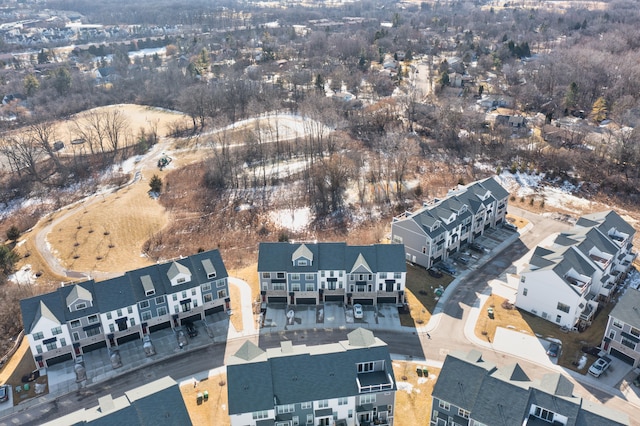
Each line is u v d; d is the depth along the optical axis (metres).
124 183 132.25
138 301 73.31
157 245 103.56
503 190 104.12
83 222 111.62
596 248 80.88
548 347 70.88
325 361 57.69
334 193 116.75
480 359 58.12
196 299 77.69
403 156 127.06
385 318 78.25
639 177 118.44
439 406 56.19
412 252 91.25
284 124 160.88
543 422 51.16
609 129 140.25
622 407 60.41
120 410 50.78
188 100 170.25
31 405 64.12
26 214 121.06
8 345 74.69
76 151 151.88
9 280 92.94
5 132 167.62
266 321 78.31
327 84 195.38
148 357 71.69
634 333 65.88
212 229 108.75
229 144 142.88
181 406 52.84
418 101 165.62
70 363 71.31
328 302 82.44
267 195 120.31
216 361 70.38
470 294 83.31
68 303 69.69
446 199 95.94
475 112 147.88
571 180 121.88
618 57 189.38
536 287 76.50
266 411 55.25
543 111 162.75
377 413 57.97
